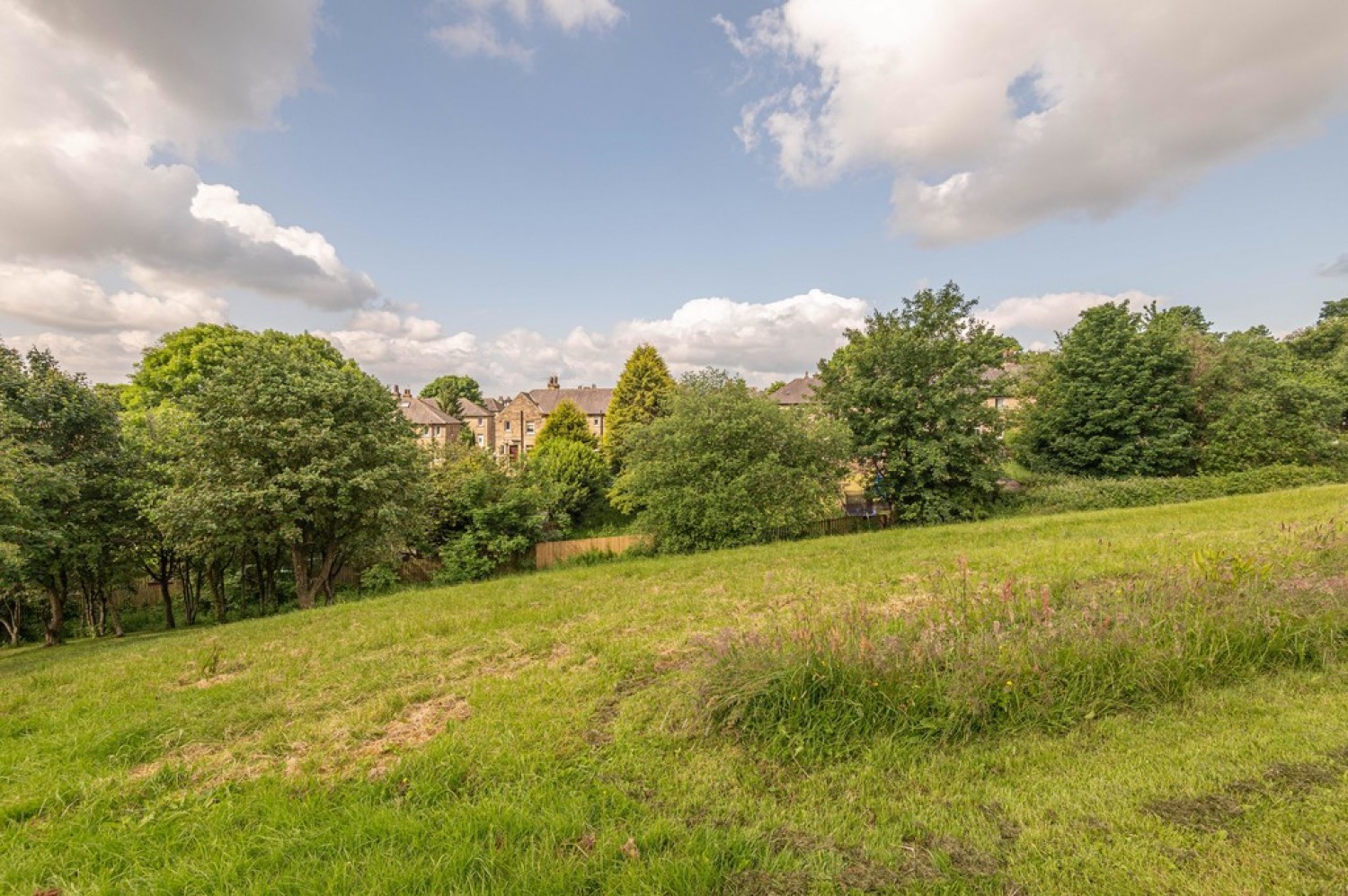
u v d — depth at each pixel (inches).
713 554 528.4
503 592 395.9
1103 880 85.7
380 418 595.8
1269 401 945.5
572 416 1472.7
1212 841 92.1
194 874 100.3
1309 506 493.0
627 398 1624.0
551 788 120.0
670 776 124.4
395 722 166.9
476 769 130.0
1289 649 161.0
